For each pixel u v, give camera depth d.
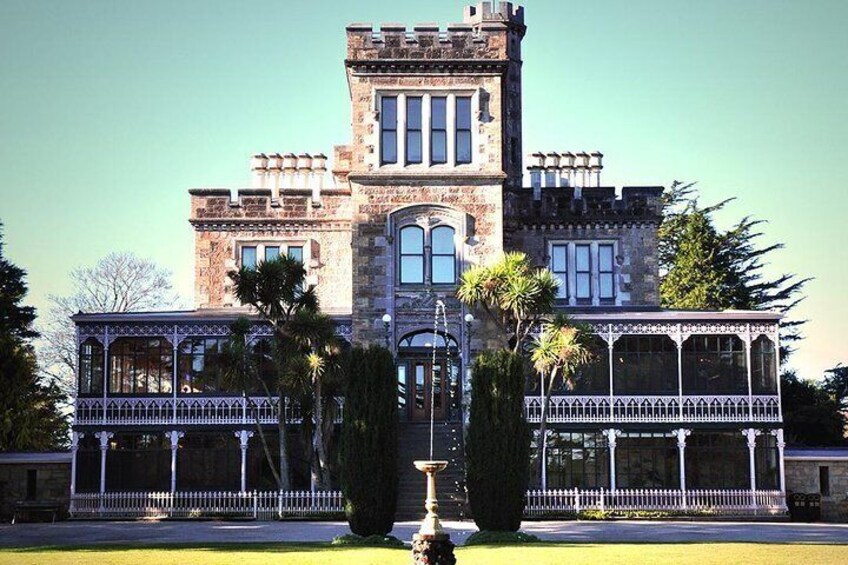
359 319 49.31
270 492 47.59
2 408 56.38
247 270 46.22
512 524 35.72
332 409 47.31
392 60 49.78
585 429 49.62
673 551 30.69
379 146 49.84
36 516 46.94
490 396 36.00
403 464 47.47
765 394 49.88
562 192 56.97
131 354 50.47
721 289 75.12
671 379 50.28
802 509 48.25
